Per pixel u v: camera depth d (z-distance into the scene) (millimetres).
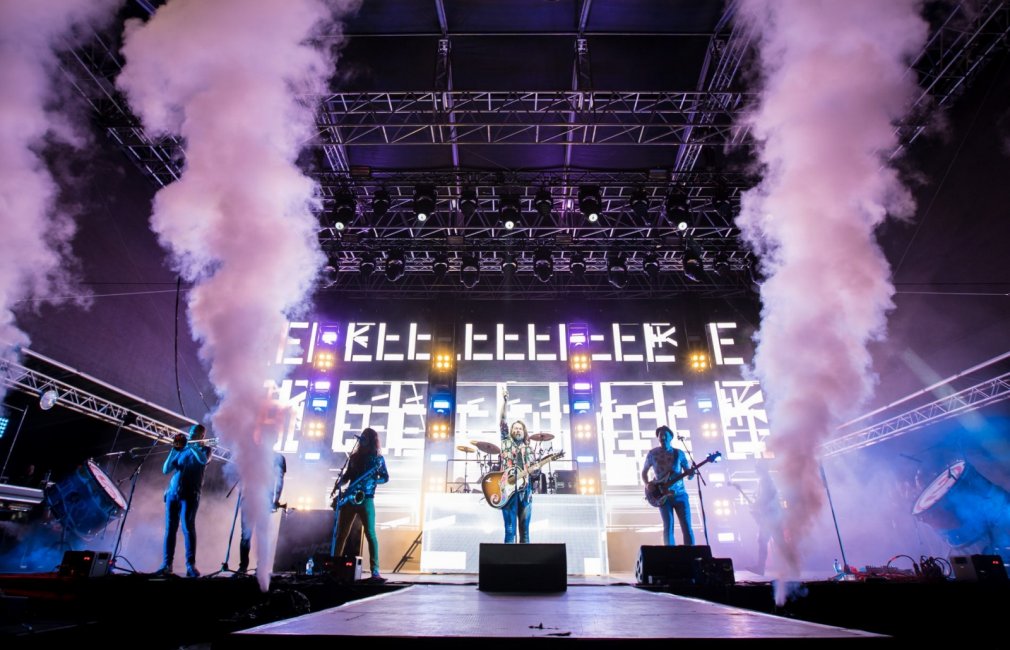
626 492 14602
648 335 16328
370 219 14102
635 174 12180
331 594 5754
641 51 10805
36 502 8656
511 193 12367
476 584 6004
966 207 9922
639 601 3611
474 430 15234
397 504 14336
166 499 6520
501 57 10945
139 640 5305
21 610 4465
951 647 5824
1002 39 9109
